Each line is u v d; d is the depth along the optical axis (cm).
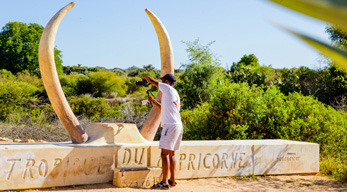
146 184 466
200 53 1540
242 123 774
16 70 3566
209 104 851
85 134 490
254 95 812
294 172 598
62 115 474
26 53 3603
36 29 3819
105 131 496
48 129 945
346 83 1345
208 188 474
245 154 564
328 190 484
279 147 589
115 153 478
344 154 735
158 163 510
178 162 516
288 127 762
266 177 568
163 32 548
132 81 2942
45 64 457
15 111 1157
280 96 854
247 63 3669
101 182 466
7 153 401
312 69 1577
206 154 537
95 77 2605
